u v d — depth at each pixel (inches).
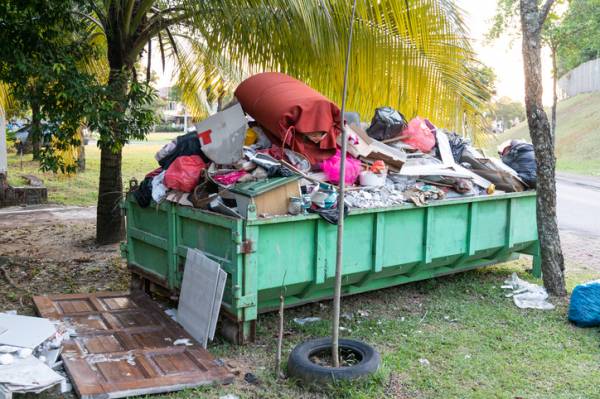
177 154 234.2
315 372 167.2
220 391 164.4
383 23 296.7
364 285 235.6
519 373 181.8
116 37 326.0
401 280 249.3
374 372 171.3
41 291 264.4
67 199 560.7
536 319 232.1
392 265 232.1
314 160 224.8
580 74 1641.2
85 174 776.3
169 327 204.5
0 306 241.6
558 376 180.1
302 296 215.8
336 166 223.3
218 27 295.4
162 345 189.0
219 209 200.2
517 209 280.5
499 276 299.1
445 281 286.0
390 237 229.1
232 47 302.4
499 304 251.6
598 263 333.1
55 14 259.3
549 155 258.7
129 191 255.3
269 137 233.3
